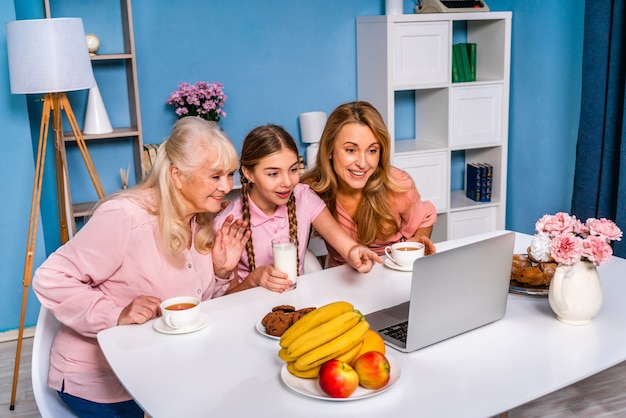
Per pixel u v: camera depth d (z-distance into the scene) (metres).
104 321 1.68
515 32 4.26
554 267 1.85
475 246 1.52
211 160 1.74
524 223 4.37
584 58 3.37
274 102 4.16
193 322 1.62
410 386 1.33
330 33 4.19
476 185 4.36
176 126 1.79
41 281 1.73
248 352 1.51
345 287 1.92
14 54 3.03
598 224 1.64
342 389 1.25
